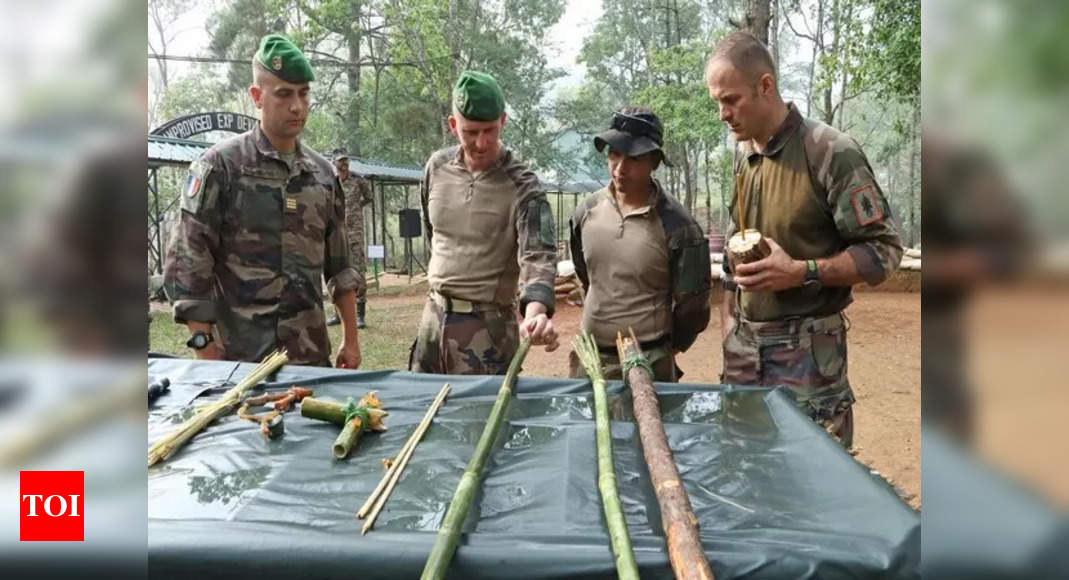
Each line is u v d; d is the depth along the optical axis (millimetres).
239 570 988
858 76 8352
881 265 2031
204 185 2391
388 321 7965
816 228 2201
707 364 5699
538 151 21016
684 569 919
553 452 1393
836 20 12273
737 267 2092
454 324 2854
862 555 958
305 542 1002
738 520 1096
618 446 1461
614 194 2725
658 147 2518
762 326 2275
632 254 2611
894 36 7766
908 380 5059
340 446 1394
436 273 2904
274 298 2527
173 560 990
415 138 18984
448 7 14422
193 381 1970
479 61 19391
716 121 13766
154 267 9695
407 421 1633
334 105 18875
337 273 2844
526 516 1125
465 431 1551
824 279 2045
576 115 21656
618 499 1108
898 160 23094
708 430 1532
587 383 1906
